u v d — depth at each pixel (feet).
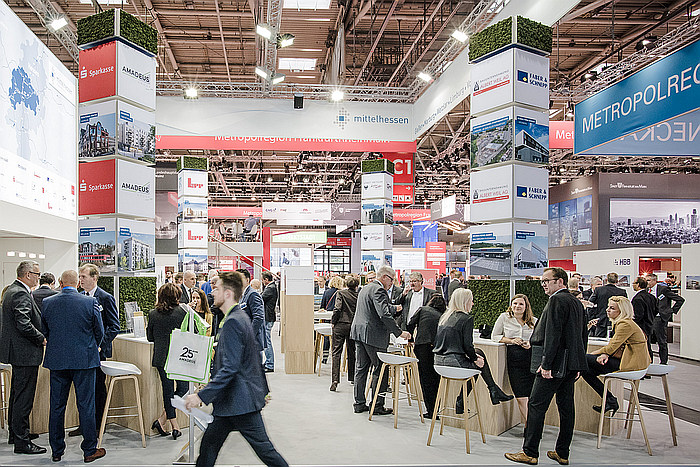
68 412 15.96
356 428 16.34
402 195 45.47
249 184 81.41
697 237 49.42
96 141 17.60
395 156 45.52
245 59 47.37
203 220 42.57
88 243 17.62
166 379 14.93
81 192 17.75
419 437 15.52
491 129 19.53
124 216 18.51
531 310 17.10
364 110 41.27
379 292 17.66
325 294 31.32
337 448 14.43
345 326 21.79
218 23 39.75
